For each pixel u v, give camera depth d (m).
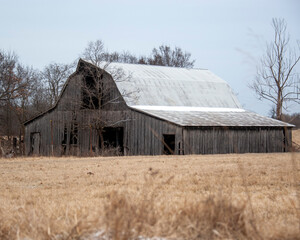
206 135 61.41
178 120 61.66
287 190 20.34
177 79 79.38
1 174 30.62
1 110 105.31
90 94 70.94
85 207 14.97
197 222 10.83
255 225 10.77
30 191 21.67
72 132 73.31
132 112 67.19
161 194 18.06
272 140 67.94
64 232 10.64
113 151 66.12
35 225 11.27
